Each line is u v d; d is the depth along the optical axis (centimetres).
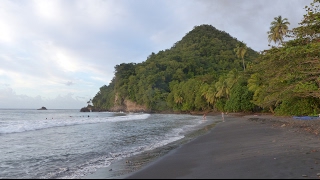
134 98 11906
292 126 1789
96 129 2452
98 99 16450
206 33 18925
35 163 992
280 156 825
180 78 11744
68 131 2236
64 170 866
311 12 1565
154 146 1354
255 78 3800
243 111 5031
